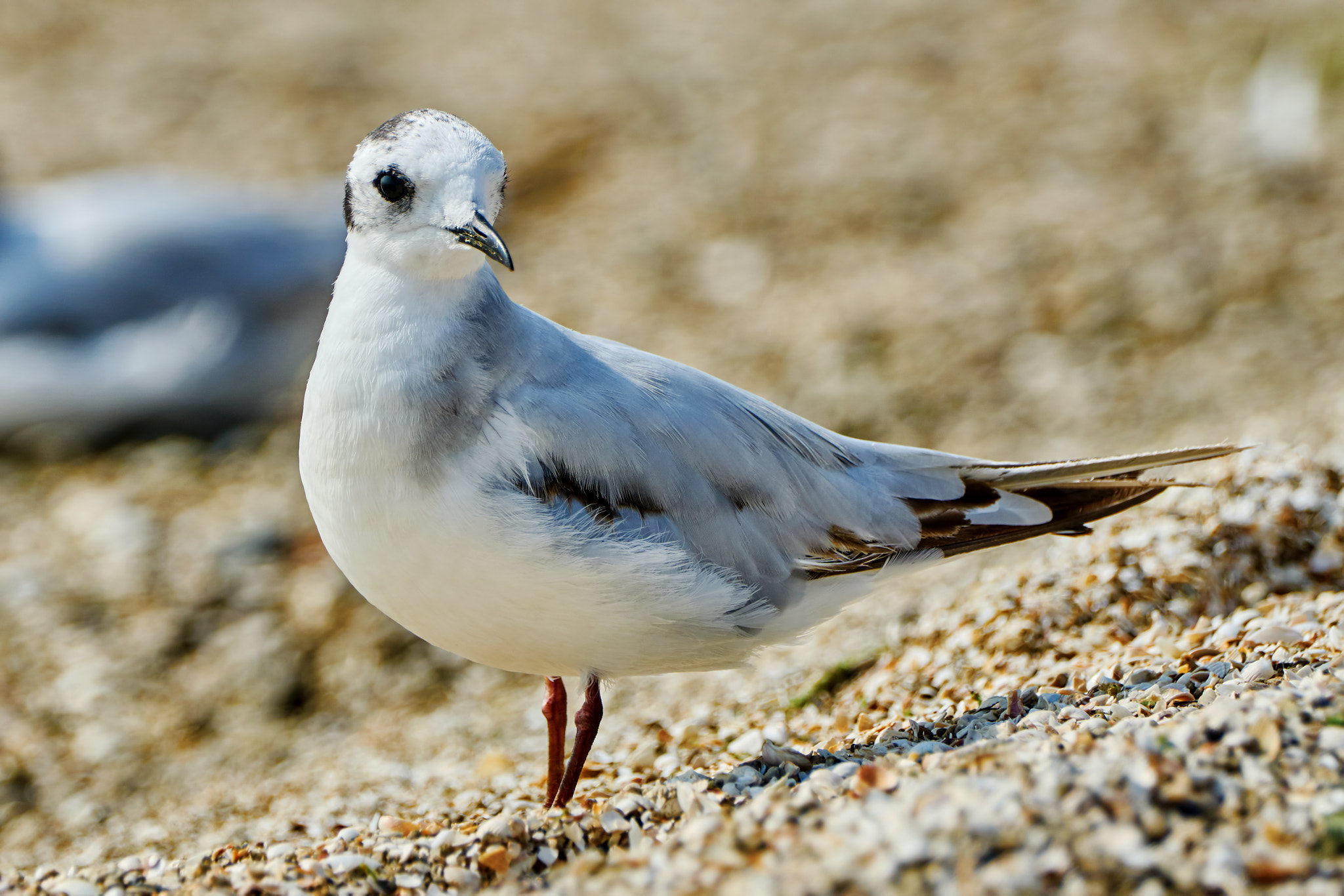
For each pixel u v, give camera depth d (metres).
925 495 7.95
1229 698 6.39
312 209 16.30
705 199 19.56
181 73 24.86
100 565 13.32
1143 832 5.19
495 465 6.80
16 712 11.55
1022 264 17.03
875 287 17.02
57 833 10.09
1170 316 15.62
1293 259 16.28
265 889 6.41
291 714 11.52
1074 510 8.01
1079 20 23.58
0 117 23.03
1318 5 20.66
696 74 23.56
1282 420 12.33
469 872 6.53
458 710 11.10
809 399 15.01
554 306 17.42
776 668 9.94
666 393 7.32
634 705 10.13
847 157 20.12
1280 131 18.91
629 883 5.54
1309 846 5.04
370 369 6.84
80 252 15.05
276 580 12.97
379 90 23.95
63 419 15.18
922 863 5.07
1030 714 7.14
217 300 15.23
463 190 6.83
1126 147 19.39
